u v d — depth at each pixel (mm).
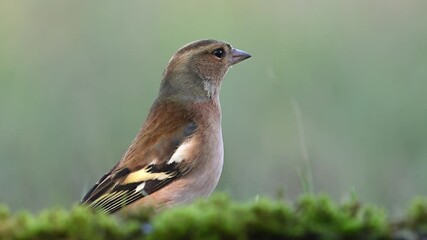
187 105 9609
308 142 14016
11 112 14734
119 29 16953
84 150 14000
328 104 15086
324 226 5559
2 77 15586
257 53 17000
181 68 9875
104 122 14766
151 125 9406
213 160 9328
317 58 16484
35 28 17141
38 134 14344
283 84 15789
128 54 16516
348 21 17578
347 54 16625
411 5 17500
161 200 8938
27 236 5527
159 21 17375
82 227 5566
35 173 13383
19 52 16531
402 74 15477
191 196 9109
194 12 17828
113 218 5836
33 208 12398
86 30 16875
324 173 13281
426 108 14672
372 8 17625
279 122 14625
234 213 5613
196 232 5496
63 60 16391
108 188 8938
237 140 14211
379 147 14070
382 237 5559
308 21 17703
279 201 5766
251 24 17859
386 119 14602
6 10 17312
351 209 5758
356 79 15422
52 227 5543
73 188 13062
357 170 13172
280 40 17422
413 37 16953
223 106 14766
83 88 15641
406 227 5621
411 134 14211
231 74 15367
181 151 9078
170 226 5512
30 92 15188
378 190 12086
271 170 13250
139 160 9047
